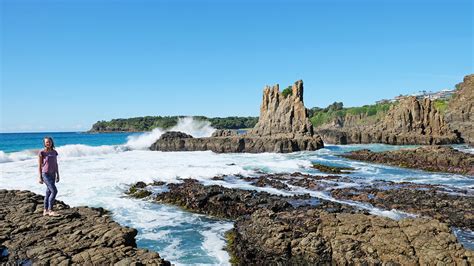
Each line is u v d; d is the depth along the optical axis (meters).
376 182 32.94
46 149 14.66
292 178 34.50
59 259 10.71
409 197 25.77
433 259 13.02
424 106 104.44
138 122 195.00
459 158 44.75
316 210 18.41
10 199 17.17
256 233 16.86
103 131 190.75
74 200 25.09
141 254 11.18
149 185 29.80
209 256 16.19
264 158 54.59
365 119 174.88
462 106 120.94
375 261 13.64
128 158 53.22
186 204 24.41
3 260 10.99
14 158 48.66
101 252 11.13
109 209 23.55
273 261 15.34
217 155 60.44
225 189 26.91
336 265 14.41
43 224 13.55
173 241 18.05
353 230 14.90
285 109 84.62
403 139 93.62
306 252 14.95
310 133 79.38
